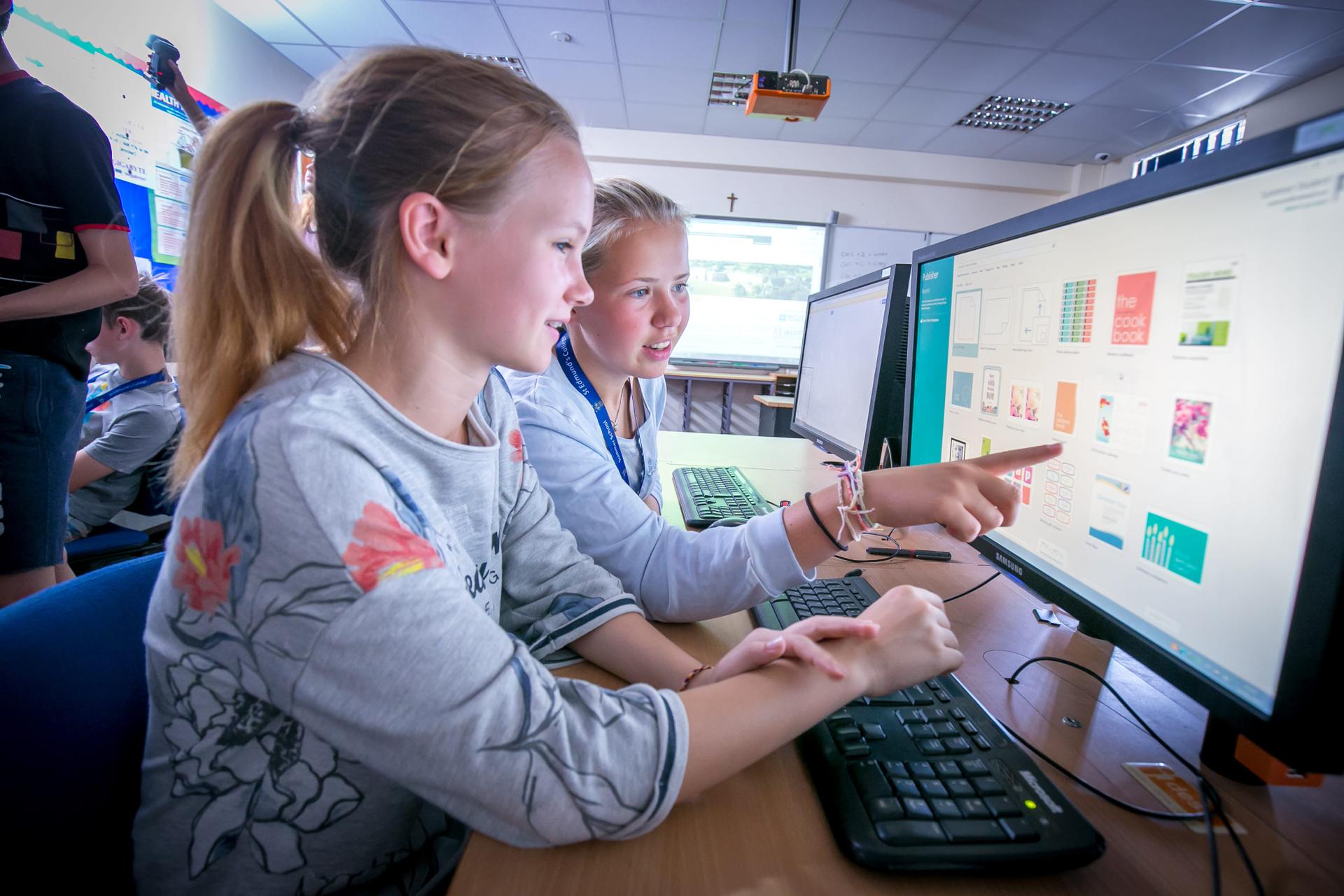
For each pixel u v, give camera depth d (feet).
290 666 1.20
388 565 1.22
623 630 1.98
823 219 18.35
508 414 2.16
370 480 1.30
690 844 1.30
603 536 2.43
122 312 5.23
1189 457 1.43
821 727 1.58
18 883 1.35
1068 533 1.87
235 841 1.43
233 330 1.43
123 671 1.65
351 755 1.25
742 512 3.49
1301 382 1.16
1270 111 13.56
